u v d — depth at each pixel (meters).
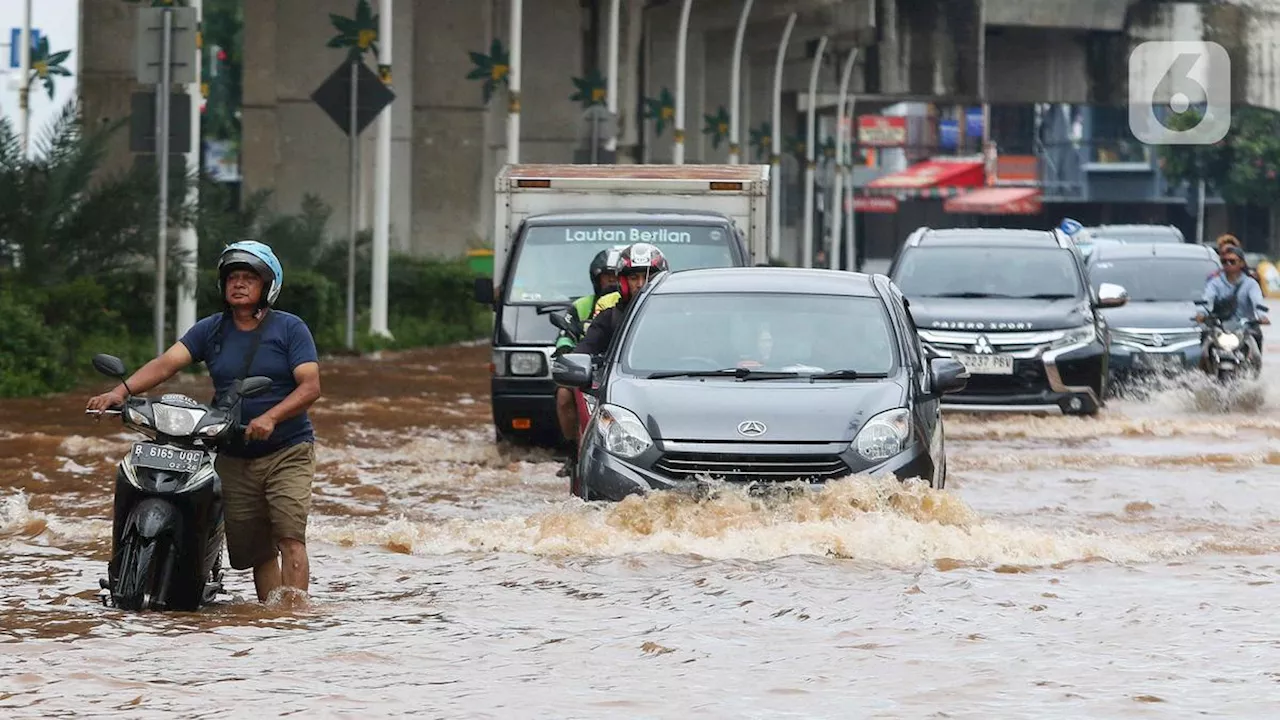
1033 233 50.81
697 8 147.38
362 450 37.06
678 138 126.06
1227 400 49.88
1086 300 47.88
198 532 19.16
